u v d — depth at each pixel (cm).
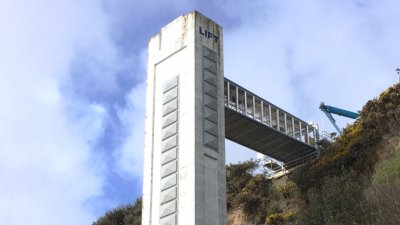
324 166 4644
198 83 3516
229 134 4838
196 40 3638
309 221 3588
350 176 3909
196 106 3438
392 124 4447
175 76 3628
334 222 3366
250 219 4956
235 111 4481
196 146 3322
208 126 3450
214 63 3691
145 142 3612
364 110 4797
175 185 3297
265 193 5084
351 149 4556
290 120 5203
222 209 3300
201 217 3159
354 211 3316
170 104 3559
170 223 3216
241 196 5100
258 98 4891
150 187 3441
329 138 5491
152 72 3800
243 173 5416
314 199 3716
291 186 4872
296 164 5284
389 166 3841
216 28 3819
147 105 3728
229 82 4634
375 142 4462
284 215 4581
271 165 5541
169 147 3434
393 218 3006
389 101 4609
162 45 3825
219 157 3434
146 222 3356
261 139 4981
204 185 3259
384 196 3222
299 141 5078
